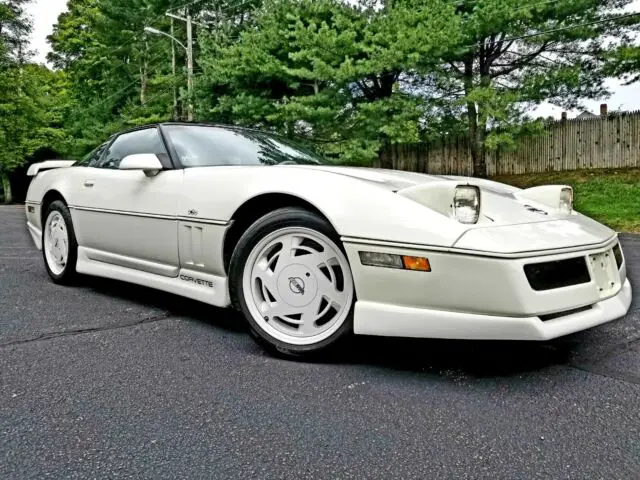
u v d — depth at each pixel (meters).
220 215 2.27
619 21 10.57
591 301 1.82
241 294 2.19
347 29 11.59
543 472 1.27
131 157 2.54
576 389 1.78
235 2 20.56
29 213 3.84
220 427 1.50
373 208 1.88
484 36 10.88
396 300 1.83
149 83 22.23
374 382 1.84
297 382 1.84
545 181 12.62
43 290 3.32
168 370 1.96
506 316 1.68
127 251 2.82
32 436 1.44
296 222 2.06
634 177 11.56
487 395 1.73
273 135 3.23
